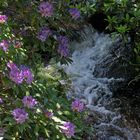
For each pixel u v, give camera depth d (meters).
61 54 3.65
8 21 3.61
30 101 3.09
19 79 3.12
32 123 3.19
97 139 4.25
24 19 3.64
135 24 5.03
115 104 4.94
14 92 3.24
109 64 5.48
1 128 3.08
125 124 4.60
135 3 5.08
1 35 3.35
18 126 2.99
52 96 3.49
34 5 3.63
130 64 5.31
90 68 5.67
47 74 3.99
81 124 3.57
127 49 5.43
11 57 3.32
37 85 3.41
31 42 3.64
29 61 3.62
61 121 3.27
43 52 4.11
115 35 5.31
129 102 5.00
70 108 3.58
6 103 3.23
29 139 3.17
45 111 3.26
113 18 5.07
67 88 4.49
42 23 3.57
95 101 4.97
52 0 3.71
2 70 3.22
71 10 3.76
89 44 6.05
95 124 4.46
